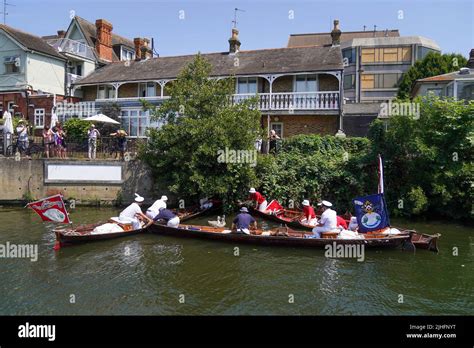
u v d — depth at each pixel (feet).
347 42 164.35
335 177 57.21
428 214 55.06
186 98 59.72
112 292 29.58
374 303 28.09
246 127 56.80
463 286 31.04
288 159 60.49
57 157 64.28
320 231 40.37
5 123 65.57
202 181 55.57
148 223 46.06
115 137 68.08
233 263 35.88
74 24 107.86
